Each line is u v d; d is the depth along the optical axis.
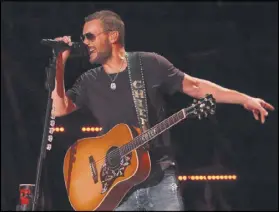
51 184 15.91
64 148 16.00
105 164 8.40
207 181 17.56
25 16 16.27
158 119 8.47
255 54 17.50
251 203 17.73
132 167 8.12
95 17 8.67
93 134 16.03
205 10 17.12
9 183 16.50
